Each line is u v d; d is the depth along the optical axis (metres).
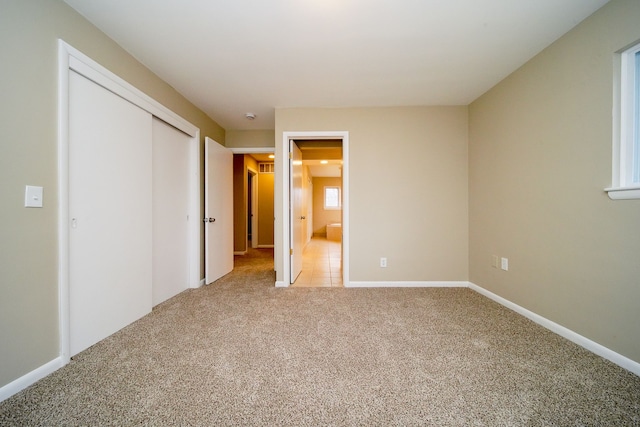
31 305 1.30
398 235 3.01
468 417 1.09
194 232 2.97
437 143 2.99
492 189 2.54
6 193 1.20
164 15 1.58
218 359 1.52
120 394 1.22
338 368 1.43
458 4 1.50
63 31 1.45
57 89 1.42
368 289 2.90
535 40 1.83
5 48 1.19
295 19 1.62
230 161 3.81
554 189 1.85
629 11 1.39
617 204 1.46
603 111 1.53
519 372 1.39
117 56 1.85
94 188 1.68
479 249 2.76
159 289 2.47
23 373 1.26
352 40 1.83
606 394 1.22
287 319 2.09
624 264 1.43
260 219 6.57
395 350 1.62
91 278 1.66
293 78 2.37
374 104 2.95
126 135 1.95
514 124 2.24
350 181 3.02
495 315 2.15
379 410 1.13
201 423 1.06
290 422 1.06
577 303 1.69
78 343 1.57
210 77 2.35
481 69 2.22
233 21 1.63
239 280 3.32
